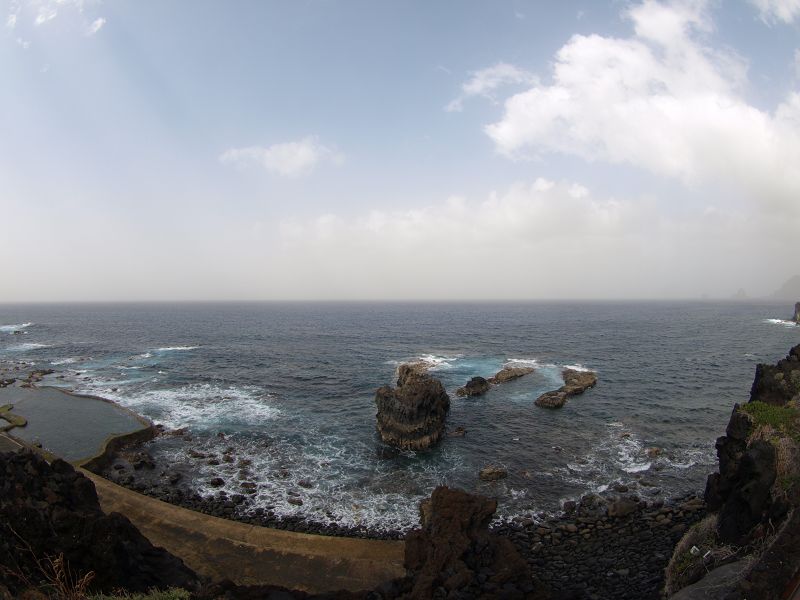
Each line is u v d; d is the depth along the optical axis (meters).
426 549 17.97
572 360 68.94
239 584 17.91
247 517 24.84
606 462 31.44
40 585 11.88
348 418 41.50
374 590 15.55
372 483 28.84
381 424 36.28
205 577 17.62
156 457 32.84
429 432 34.69
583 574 19.27
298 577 18.48
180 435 36.94
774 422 19.25
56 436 36.38
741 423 20.48
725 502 19.38
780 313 199.88
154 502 24.06
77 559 14.12
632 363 66.00
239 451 33.97
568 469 30.45
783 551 11.21
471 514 18.45
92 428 38.03
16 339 100.62
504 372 56.16
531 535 22.80
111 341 96.50
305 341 95.06
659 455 32.44
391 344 89.12
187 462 31.98
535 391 49.84
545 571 19.70
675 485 27.84
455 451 33.72
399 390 36.31
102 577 14.05
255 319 169.75
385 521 24.48
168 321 159.25
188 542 20.73
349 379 56.84
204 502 26.38
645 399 46.56
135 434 35.62
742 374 58.31
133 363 68.44
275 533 21.53
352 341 94.56
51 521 14.74
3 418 40.28
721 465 21.34
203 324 144.62
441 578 15.74
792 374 23.72
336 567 19.08
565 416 41.28
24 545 13.77
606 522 23.78
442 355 74.69
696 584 12.81
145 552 16.39
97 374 60.47
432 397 35.84
